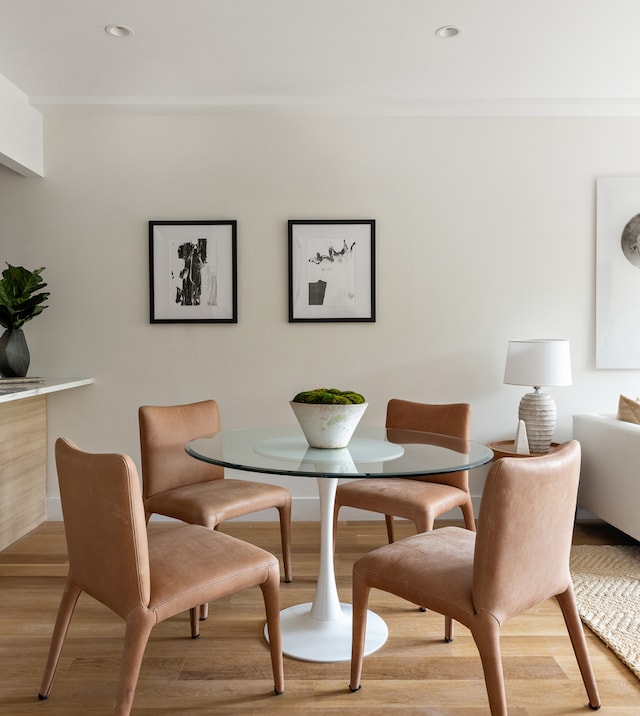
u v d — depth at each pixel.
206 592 1.72
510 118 3.76
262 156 3.75
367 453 2.13
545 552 1.66
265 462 1.95
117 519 1.57
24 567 2.98
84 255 3.75
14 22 2.69
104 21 2.69
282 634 2.26
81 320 3.76
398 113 3.69
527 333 3.79
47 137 3.72
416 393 3.80
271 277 3.76
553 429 3.45
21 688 1.94
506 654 2.16
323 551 2.37
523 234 3.78
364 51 2.99
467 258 3.78
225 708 1.83
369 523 3.76
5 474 3.22
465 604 1.61
